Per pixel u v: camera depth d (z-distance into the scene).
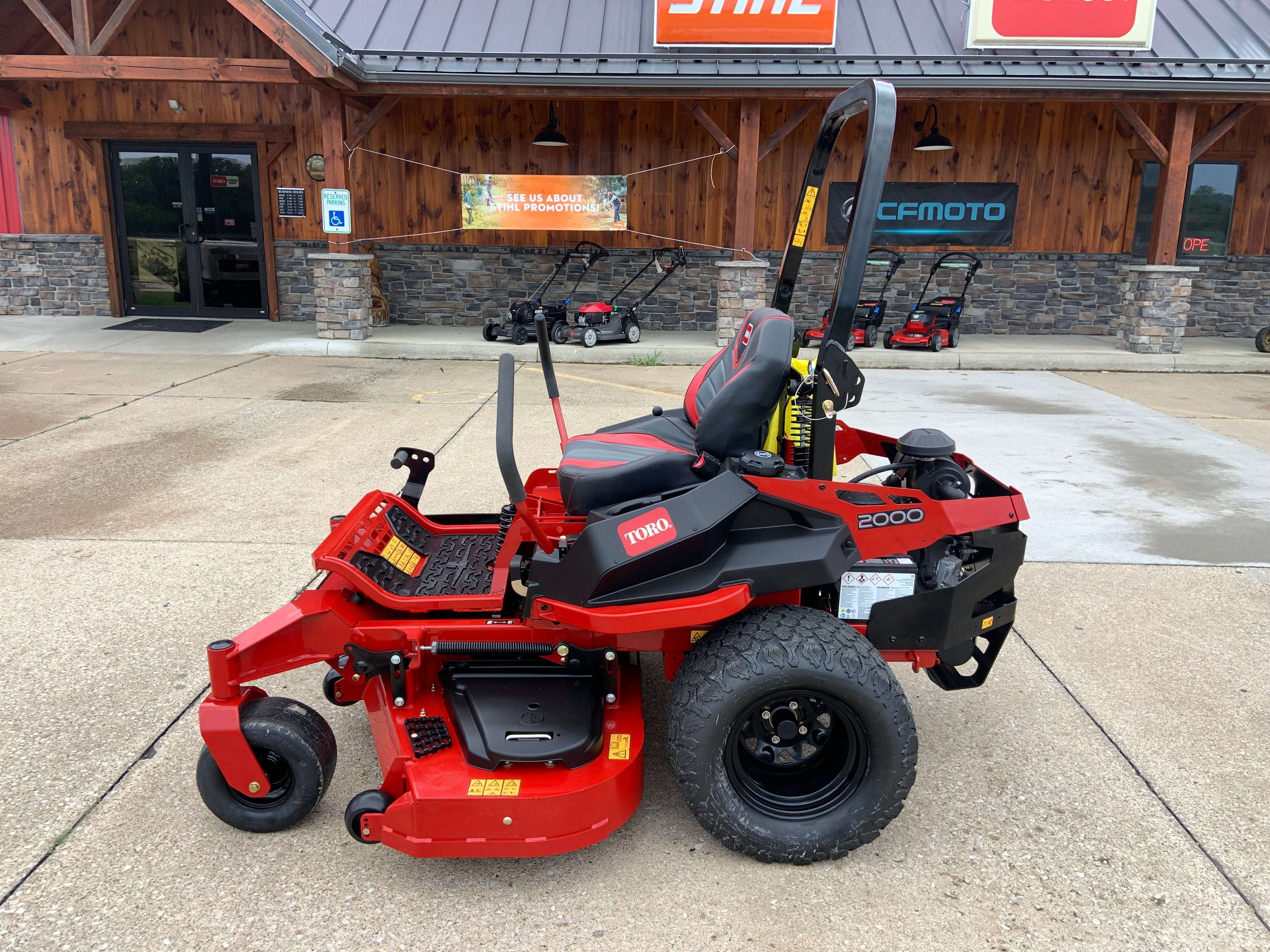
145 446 6.45
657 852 2.58
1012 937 2.27
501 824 2.34
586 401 8.23
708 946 2.23
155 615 3.87
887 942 2.25
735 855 2.57
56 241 12.32
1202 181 12.46
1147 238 12.43
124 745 2.99
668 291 12.62
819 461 2.60
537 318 3.20
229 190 12.27
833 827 2.47
